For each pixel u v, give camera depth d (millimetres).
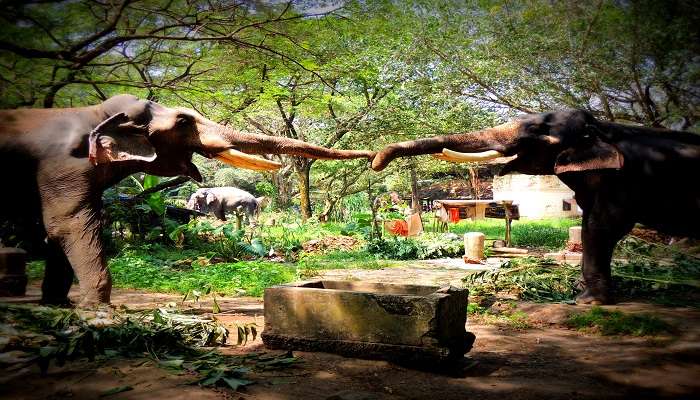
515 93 16375
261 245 14031
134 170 6473
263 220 25812
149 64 10250
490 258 14594
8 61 7746
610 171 7090
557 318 6527
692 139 7180
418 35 17406
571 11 13281
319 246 16406
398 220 18469
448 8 16625
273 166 6609
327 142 23875
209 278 9648
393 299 4430
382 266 12789
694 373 4527
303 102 17844
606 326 6129
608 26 12156
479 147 7207
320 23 10805
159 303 7715
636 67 12086
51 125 6039
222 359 4410
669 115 12016
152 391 3662
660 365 4770
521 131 7219
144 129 6297
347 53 15102
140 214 15586
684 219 6934
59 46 8188
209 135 6531
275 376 4094
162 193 15992
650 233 13758
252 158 6539
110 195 14992
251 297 8609
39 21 7602
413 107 22375
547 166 7395
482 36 16391
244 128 22812
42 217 6281
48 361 4031
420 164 32469
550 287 7828
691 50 10953
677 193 6898
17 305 5379
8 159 5883
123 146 6113
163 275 10070
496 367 4633
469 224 27266
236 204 26594
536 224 27344
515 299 7531
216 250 14312
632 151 7051
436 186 42875
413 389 3920
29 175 5984
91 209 6004
